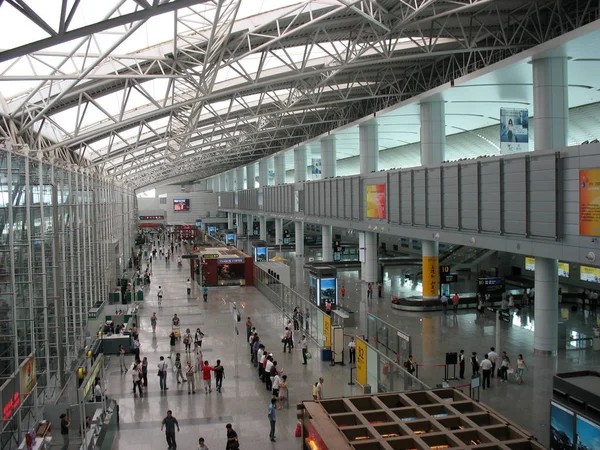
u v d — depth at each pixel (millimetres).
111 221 47188
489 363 18031
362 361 18047
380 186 36000
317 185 49969
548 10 28000
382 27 25312
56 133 31781
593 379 11711
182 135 44719
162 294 38812
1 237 17438
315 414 9344
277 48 32062
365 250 42031
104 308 29125
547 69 23266
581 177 18359
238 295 39562
